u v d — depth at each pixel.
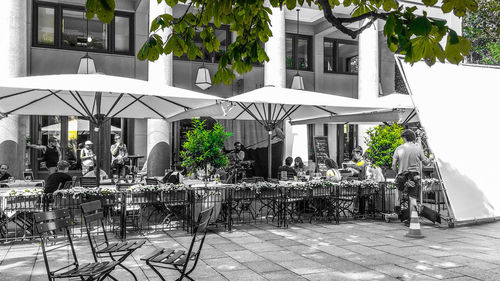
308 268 6.05
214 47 4.01
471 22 18.00
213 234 8.64
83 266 4.56
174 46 3.63
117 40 16.23
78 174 15.96
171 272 5.83
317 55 19.25
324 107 11.29
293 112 12.26
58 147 15.75
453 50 2.85
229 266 6.16
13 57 12.51
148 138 14.44
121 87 7.94
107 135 16.31
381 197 10.82
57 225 4.64
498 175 10.35
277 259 6.57
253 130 17.78
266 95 10.02
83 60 12.02
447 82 10.53
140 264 6.25
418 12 17.53
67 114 10.57
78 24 15.80
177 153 16.98
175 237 8.32
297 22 18.78
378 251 7.11
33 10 15.04
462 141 10.20
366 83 17.23
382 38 20.06
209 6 3.20
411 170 9.28
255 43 3.88
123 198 8.13
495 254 6.88
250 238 8.21
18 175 13.45
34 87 7.33
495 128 10.70
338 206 10.73
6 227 8.02
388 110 10.40
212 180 10.81
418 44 2.88
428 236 8.40
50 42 15.32
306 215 11.15
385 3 3.38
